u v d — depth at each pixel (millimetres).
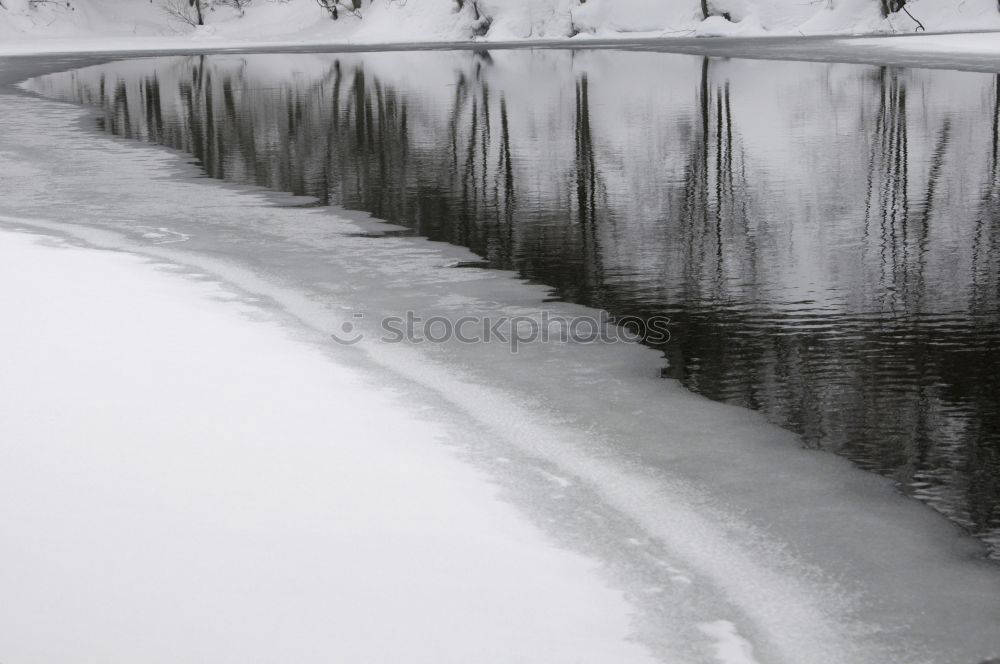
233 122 30328
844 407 8055
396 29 95812
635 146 23359
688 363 9172
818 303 10969
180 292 11336
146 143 25953
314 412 7766
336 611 5121
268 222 15898
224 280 12023
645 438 7488
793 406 8094
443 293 11594
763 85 36875
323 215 16469
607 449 7285
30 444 6984
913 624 5219
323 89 41062
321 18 108438
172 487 6398
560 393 8398
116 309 10461
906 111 28109
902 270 12273
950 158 20297
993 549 5938
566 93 36438
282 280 12117
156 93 40625
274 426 7453
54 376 8336
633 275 12336
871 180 18281
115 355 8930
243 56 70938
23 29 110812
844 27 77188
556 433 7566
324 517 6086
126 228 15406
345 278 12250
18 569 5426
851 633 5141
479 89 39188
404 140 25547
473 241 14398
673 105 31469
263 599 5203
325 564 5551
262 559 5582
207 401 7891
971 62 44188
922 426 7652
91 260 12906
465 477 6746
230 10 117562
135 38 108625
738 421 7801
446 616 5121
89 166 22109
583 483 6730
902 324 10148
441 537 5910
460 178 19828
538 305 11078
